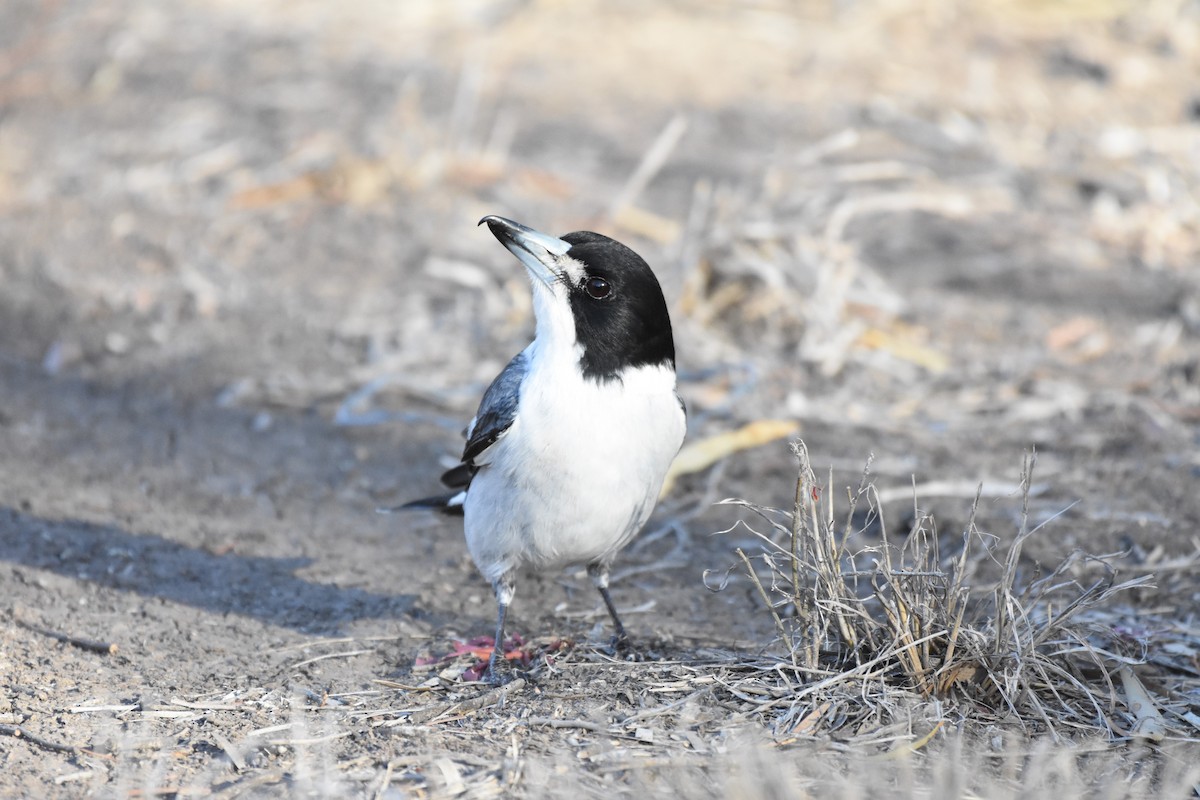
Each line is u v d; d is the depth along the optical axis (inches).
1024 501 299.4
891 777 262.7
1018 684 295.4
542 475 306.2
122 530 403.5
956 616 302.5
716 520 418.9
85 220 652.7
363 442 473.1
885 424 478.9
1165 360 519.2
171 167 708.0
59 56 877.8
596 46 856.9
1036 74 810.2
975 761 270.4
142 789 261.0
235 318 565.9
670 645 338.0
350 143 715.4
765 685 299.1
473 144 712.4
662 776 263.9
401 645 340.8
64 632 335.3
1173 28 877.8
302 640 342.0
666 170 685.9
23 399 494.9
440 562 396.2
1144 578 304.8
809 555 314.0
